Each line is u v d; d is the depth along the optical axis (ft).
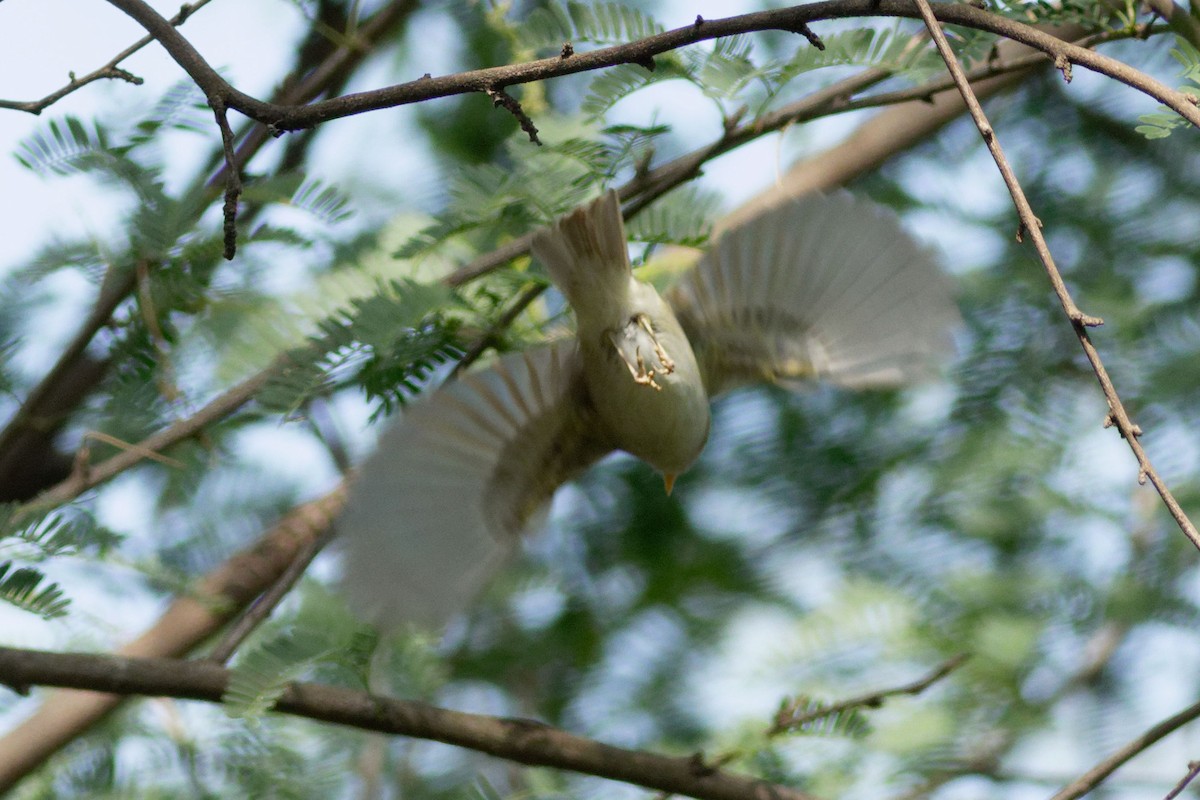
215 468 26.96
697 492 33.04
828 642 30.07
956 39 23.77
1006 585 31.12
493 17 27.61
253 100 18.89
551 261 21.43
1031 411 31.94
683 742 30.58
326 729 28.50
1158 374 31.32
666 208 23.77
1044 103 34.83
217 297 24.50
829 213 21.35
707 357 22.68
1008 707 29.55
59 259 24.57
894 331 21.88
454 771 29.30
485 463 21.77
